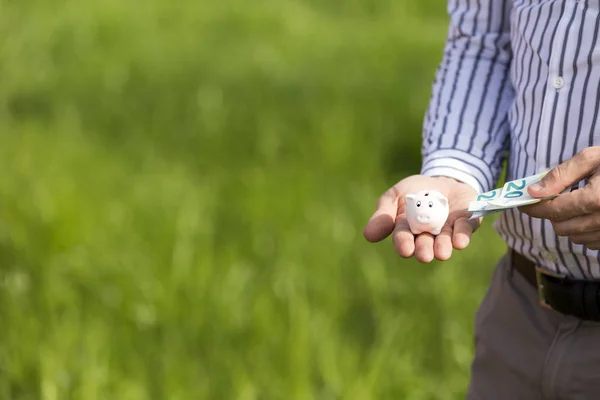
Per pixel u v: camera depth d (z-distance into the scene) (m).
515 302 2.25
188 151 6.55
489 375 2.32
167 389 3.64
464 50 2.35
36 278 4.48
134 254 4.72
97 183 5.71
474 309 4.34
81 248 4.75
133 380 3.71
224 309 4.22
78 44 9.02
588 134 1.97
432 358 4.02
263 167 6.13
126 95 7.68
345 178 5.98
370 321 4.37
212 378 3.76
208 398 3.65
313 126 6.69
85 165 6.06
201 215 5.25
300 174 5.88
